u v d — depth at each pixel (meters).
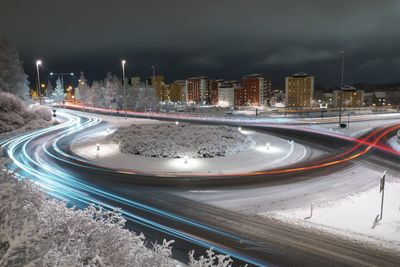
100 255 4.74
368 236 11.92
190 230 12.52
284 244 11.31
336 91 164.62
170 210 14.78
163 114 72.25
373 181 19.81
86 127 46.53
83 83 110.50
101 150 28.98
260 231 12.40
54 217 5.36
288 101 163.88
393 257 10.41
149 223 13.21
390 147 32.03
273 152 28.33
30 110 49.69
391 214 14.12
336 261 10.16
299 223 13.14
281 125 49.16
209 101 193.12
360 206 15.12
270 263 10.02
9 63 66.31
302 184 19.00
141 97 92.75
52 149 30.39
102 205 15.44
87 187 18.52
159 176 20.81
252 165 23.66
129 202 15.92
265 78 169.75
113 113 71.31
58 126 48.06
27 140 35.84
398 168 23.38
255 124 50.81
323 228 12.62
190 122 54.28
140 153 26.75
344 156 27.39
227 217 13.88
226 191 17.67
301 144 32.94
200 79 189.50
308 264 9.98
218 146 26.88
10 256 3.03
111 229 5.43
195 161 24.56
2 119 43.19
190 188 18.23
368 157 27.11
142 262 4.91
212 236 11.97
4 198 3.57
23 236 2.95
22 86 68.56
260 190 17.83
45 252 3.26
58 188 18.28
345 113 69.25
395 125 48.81
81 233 5.17
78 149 29.89
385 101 170.12
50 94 129.38
